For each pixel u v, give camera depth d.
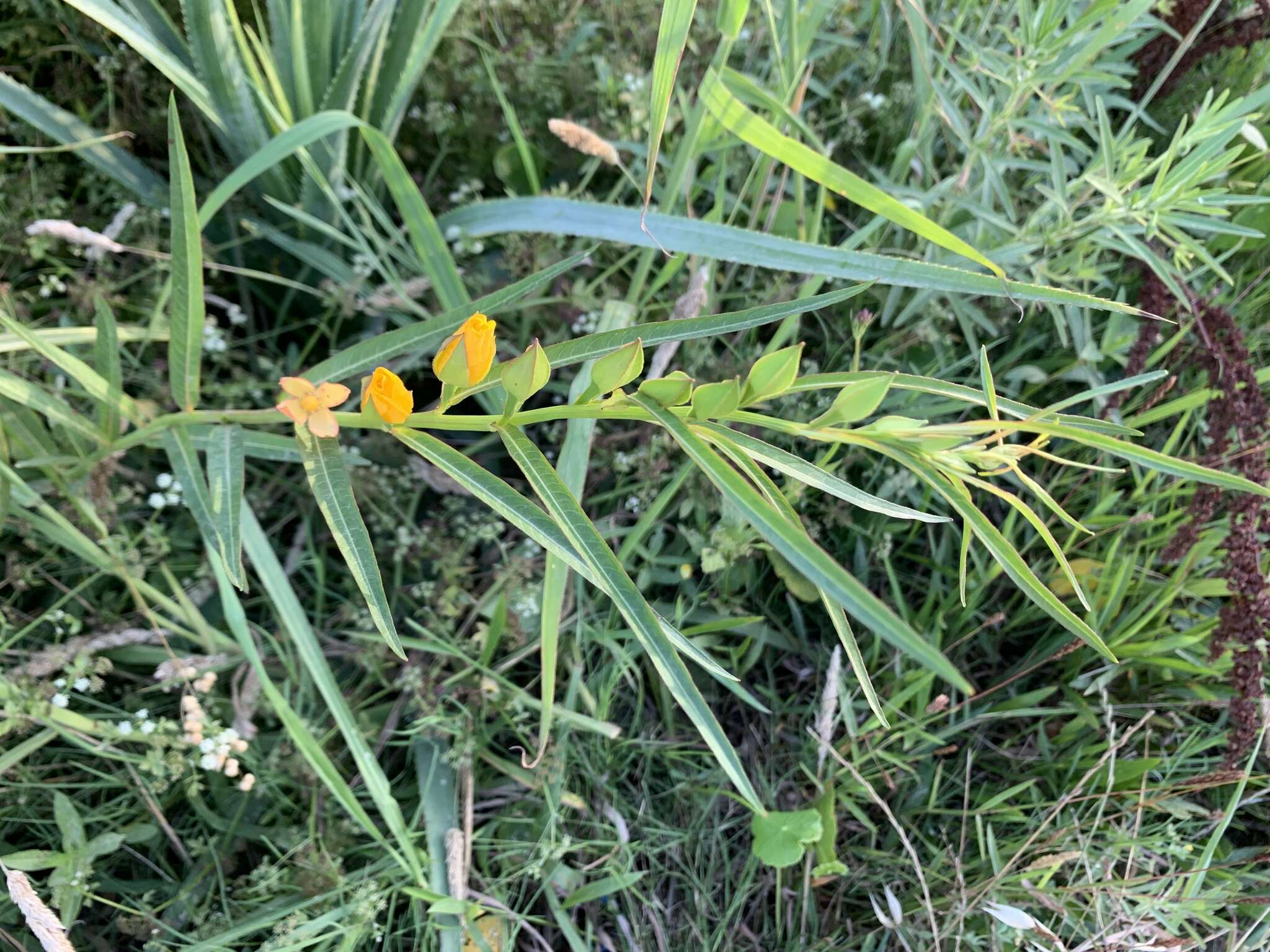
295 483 0.51
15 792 0.43
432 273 0.47
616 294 0.53
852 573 0.55
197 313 0.33
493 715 0.50
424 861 0.44
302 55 0.47
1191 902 0.45
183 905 0.44
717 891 0.50
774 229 0.57
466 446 0.56
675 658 0.25
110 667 0.41
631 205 0.58
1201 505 0.47
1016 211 0.57
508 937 0.45
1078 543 0.55
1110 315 0.56
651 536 0.53
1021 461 0.56
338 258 0.52
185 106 0.51
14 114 0.48
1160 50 0.58
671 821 0.51
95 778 0.45
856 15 0.60
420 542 0.51
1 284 0.44
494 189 0.61
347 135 0.51
